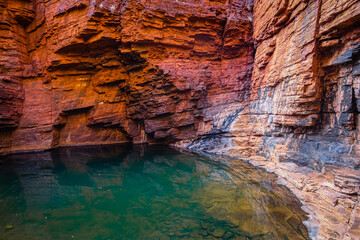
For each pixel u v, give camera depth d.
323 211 6.00
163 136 17.38
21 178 9.91
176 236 5.31
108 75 17.78
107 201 7.59
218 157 13.24
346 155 7.36
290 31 10.23
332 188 6.59
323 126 8.75
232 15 15.49
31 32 16.62
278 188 7.92
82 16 14.84
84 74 17.77
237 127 14.58
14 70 15.41
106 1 14.55
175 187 8.95
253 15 15.32
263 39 13.27
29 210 6.80
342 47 7.82
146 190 8.66
